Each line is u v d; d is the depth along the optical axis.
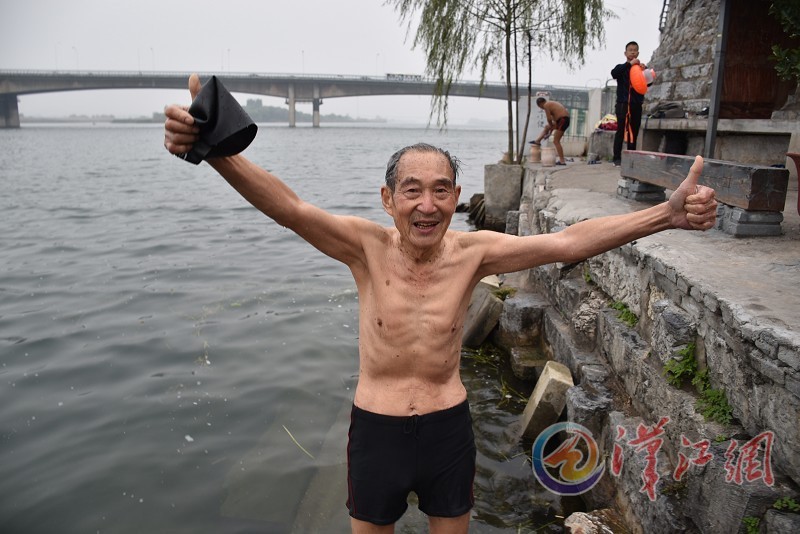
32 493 4.14
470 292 2.55
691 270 3.68
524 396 5.66
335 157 46.06
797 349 2.47
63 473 4.36
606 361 4.79
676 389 3.50
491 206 13.32
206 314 7.50
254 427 4.98
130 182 24.75
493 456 4.66
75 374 5.86
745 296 3.16
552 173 10.95
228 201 18.00
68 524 3.86
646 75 10.60
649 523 3.29
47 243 11.73
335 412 5.22
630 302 4.59
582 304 5.36
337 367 6.05
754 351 2.78
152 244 11.63
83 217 15.06
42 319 7.30
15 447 4.67
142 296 8.20
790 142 7.96
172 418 5.08
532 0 13.65
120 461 4.49
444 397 2.47
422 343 2.42
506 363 6.38
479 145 72.69
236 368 6.02
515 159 15.40
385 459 2.43
